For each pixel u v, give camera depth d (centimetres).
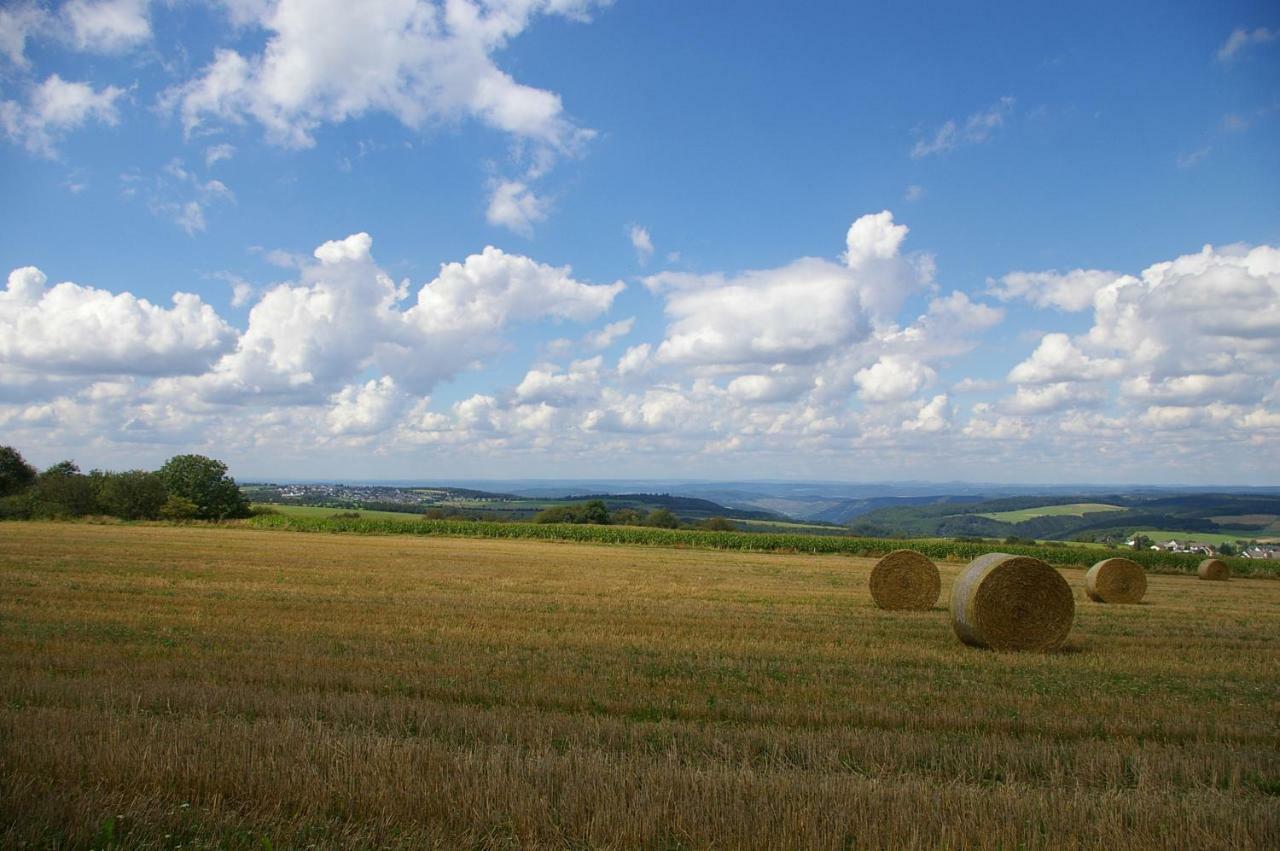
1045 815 613
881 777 712
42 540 3825
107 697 926
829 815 597
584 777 659
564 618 1745
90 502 7244
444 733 827
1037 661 1430
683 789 634
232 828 576
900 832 581
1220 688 1223
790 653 1398
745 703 1010
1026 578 1576
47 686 965
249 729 775
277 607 1792
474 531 6034
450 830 585
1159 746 875
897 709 998
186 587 2131
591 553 4269
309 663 1180
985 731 926
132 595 1930
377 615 1712
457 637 1464
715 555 4506
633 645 1429
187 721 802
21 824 556
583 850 561
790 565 3803
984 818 596
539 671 1171
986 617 1561
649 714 961
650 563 3616
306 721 859
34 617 1563
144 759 671
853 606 2212
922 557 2277
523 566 3219
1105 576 2723
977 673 1289
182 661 1165
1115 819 605
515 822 593
